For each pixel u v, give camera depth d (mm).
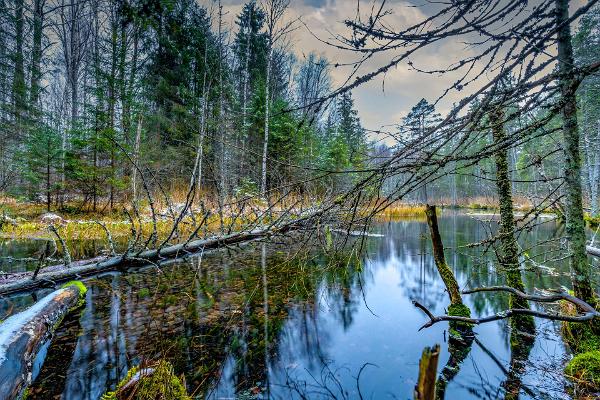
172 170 15438
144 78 16047
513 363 3521
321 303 5438
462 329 4137
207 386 3084
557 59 1469
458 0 1408
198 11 14758
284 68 26156
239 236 5078
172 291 5758
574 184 3037
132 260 4699
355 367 3529
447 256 9812
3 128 14953
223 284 6207
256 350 3814
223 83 16922
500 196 4051
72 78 20344
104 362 3406
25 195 14953
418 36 1445
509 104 1663
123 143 12961
